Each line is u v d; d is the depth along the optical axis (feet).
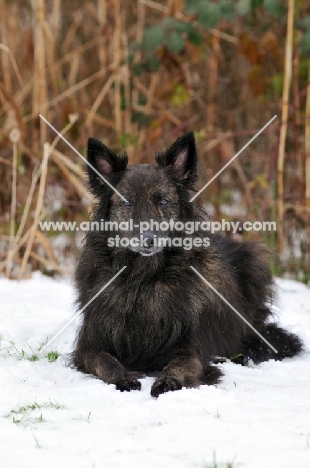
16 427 16.17
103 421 16.53
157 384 19.26
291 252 39.22
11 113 41.24
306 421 16.49
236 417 16.80
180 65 42.98
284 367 22.79
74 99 42.47
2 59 44.14
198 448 14.85
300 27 37.65
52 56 41.16
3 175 40.24
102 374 20.81
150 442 15.20
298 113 38.68
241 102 46.85
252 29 43.83
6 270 37.19
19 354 23.03
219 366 22.57
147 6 45.73
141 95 46.42
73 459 14.33
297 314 29.50
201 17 35.19
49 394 18.84
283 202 39.88
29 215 39.40
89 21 48.01
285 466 13.92
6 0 44.06
